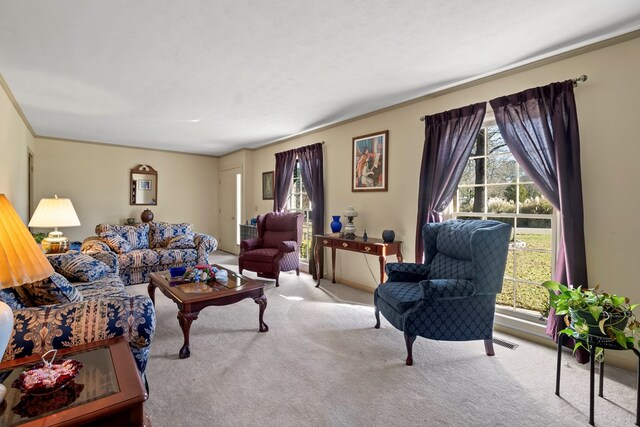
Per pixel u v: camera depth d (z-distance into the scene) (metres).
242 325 2.92
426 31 2.18
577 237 2.31
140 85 3.14
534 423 1.65
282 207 5.52
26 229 1.19
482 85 2.97
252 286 2.76
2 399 0.94
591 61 2.33
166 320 3.02
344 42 2.34
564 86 2.37
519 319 2.77
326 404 1.79
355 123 4.29
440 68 2.77
